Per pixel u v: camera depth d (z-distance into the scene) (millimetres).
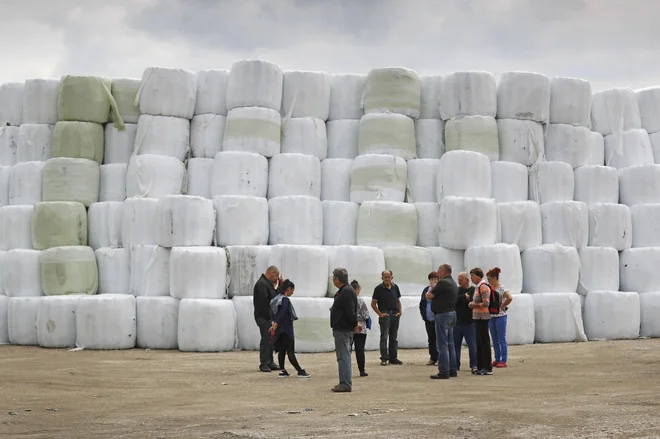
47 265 20812
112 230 21438
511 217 21625
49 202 21344
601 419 8781
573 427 8344
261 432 8477
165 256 20281
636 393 10977
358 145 22641
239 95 21953
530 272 21406
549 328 20766
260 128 21750
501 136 22719
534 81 22688
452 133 22406
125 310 19578
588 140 23500
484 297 13938
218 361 16844
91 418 9656
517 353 17953
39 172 22234
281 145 22500
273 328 13875
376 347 19750
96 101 22219
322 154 22672
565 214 21750
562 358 16656
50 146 22656
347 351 11758
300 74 22609
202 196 22031
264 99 21969
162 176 21688
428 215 21719
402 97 22469
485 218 21000
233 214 20438
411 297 20281
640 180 22922
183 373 14648
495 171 22266
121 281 21047
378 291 16016
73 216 21312
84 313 19500
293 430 8570
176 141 22188
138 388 12625
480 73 22453
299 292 19344
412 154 22453
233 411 10039
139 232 20734
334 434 8281
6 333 21188
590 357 16750
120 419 9555
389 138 22125
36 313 20641
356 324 11789
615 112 24172
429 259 20859
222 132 22469
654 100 24297
